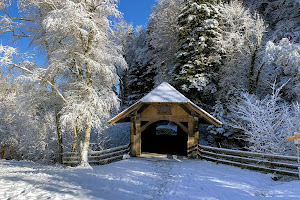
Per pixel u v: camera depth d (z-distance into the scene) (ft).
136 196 19.30
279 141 35.68
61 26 34.78
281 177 29.99
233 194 21.20
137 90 104.42
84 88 37.45
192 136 42.70
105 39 38.99
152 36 87.86
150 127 62.39
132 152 44.04
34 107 45.75
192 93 65.82
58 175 25.57
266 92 64.75
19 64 36.99
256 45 62.39
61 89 44.55
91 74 40.65
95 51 36.99
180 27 68.08
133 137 44.16
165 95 42.01
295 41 61.46
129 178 26.17
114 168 32.27
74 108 35.04
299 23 66.85
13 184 20.53
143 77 100.63
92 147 65.98
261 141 37.99
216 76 65.51
